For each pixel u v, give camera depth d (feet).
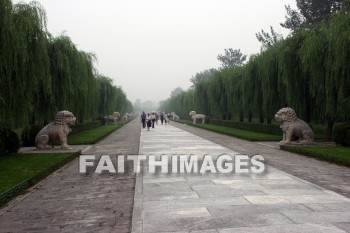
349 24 56.39
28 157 44.11
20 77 46.93
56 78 68.28
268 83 79.77
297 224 18.71
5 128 48.11
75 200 24.94
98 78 135.64
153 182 29.94
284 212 20.89
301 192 25.93
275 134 81.35
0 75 43.06
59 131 53.98
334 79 57.36
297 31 74.02
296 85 68.64
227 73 129.70
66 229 18.86
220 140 74.79
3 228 19.12
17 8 52.26
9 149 47.57
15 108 47.78
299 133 57.82
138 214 20.89
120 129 126.82
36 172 32.58
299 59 67.67
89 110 89.81
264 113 85.71
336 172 35.06
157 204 23.00
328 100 59.06
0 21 41.37
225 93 133.18
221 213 20.84
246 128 105.40
